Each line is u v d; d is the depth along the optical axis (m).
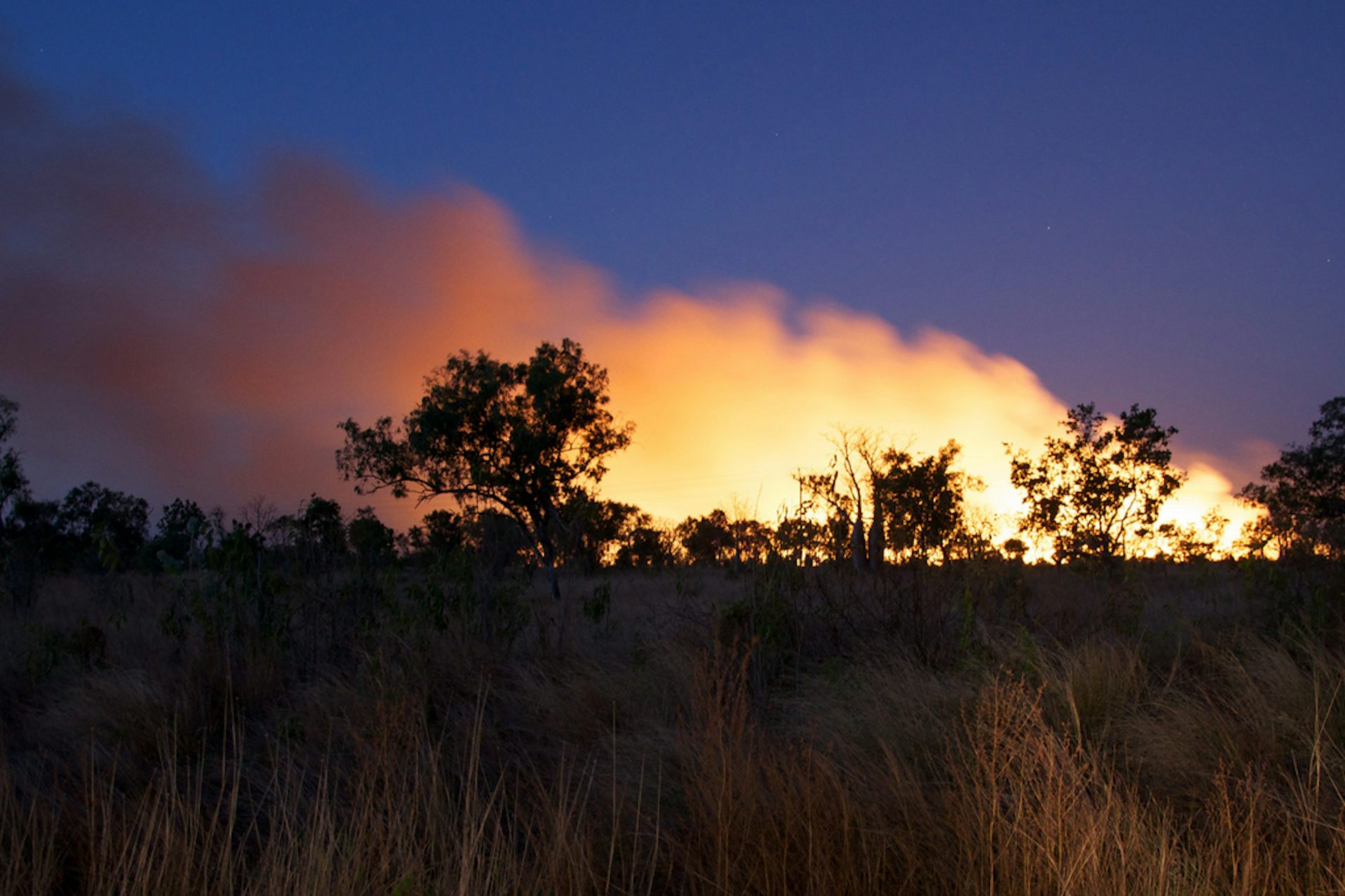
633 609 11.78
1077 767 3.92
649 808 4.35
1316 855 3.13
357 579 9.38
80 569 22.86
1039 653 5.92
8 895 3.45
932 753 4.70
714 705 5.03
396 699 5.95
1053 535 21.95
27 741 6.16
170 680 7.12
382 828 3.78
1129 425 21.77
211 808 4.60
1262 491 32.31
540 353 29.23
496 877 3.32
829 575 8.82
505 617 9.07
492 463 27.55
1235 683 5.50
